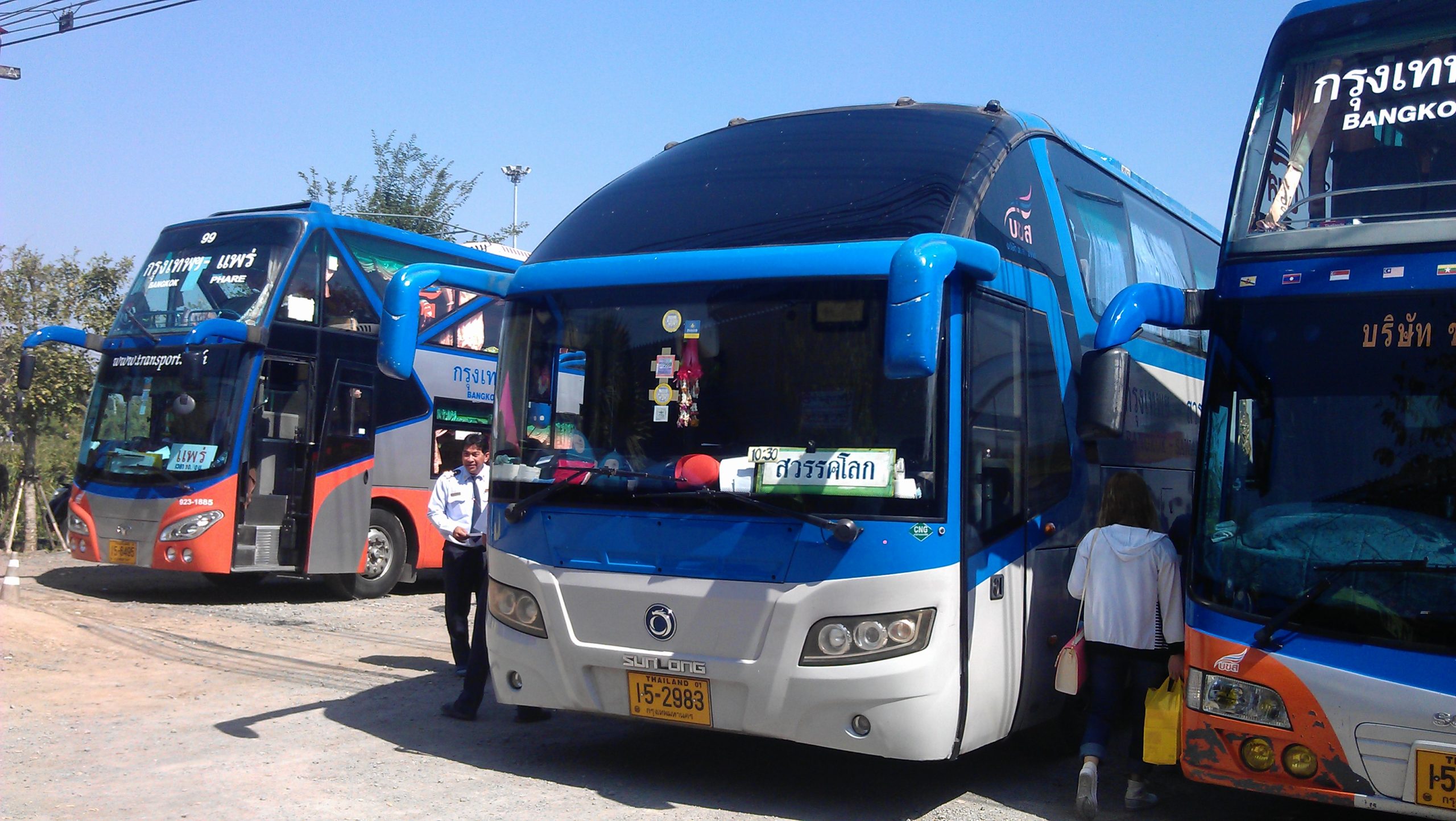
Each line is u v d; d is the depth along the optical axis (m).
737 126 7.69
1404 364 5.27
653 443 6.27
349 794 6.23
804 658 5.78
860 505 5.77
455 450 15.79
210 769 6.63
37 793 6.09
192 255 14.08
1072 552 7.04
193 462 13.04
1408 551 5.06
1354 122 5.71
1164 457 8.45
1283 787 5.19
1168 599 6.04
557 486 6.41
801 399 5.98
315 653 10.38
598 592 6.24
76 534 13.62
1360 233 5.45
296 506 13.61
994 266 5.98
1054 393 6.98
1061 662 6.17
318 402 13.86
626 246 6.67
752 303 6.16
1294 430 5.43
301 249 13.84
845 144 6.85
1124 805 6.41
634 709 6.20
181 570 13.09
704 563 6.00
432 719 7.99
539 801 6.23
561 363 6.62
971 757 7.41
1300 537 5.29
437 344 15.62
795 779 6.82
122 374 13.87
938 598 5.71
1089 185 8.10
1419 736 4.88
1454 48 5.57
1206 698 5.39
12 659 9.40
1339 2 5.95
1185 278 9.74
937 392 5.83
